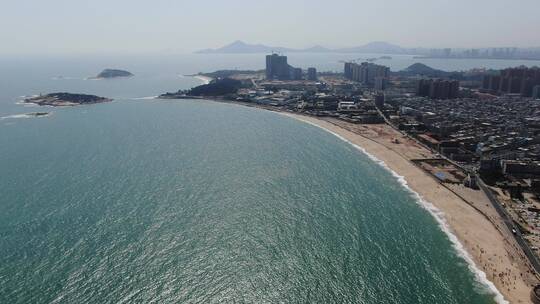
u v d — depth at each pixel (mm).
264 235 127812
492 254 120688
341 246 122688
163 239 123375
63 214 139000
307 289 102375
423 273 110312
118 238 123188
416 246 124062
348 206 152000
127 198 154000
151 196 156375
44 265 108812
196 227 131625
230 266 110938
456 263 115375
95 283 102000
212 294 99688
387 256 117938
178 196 157000
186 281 104062
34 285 100750
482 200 160625
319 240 125750
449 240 128375
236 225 133750
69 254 114125
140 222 134125
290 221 137875
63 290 99125
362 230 133250
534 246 125000
